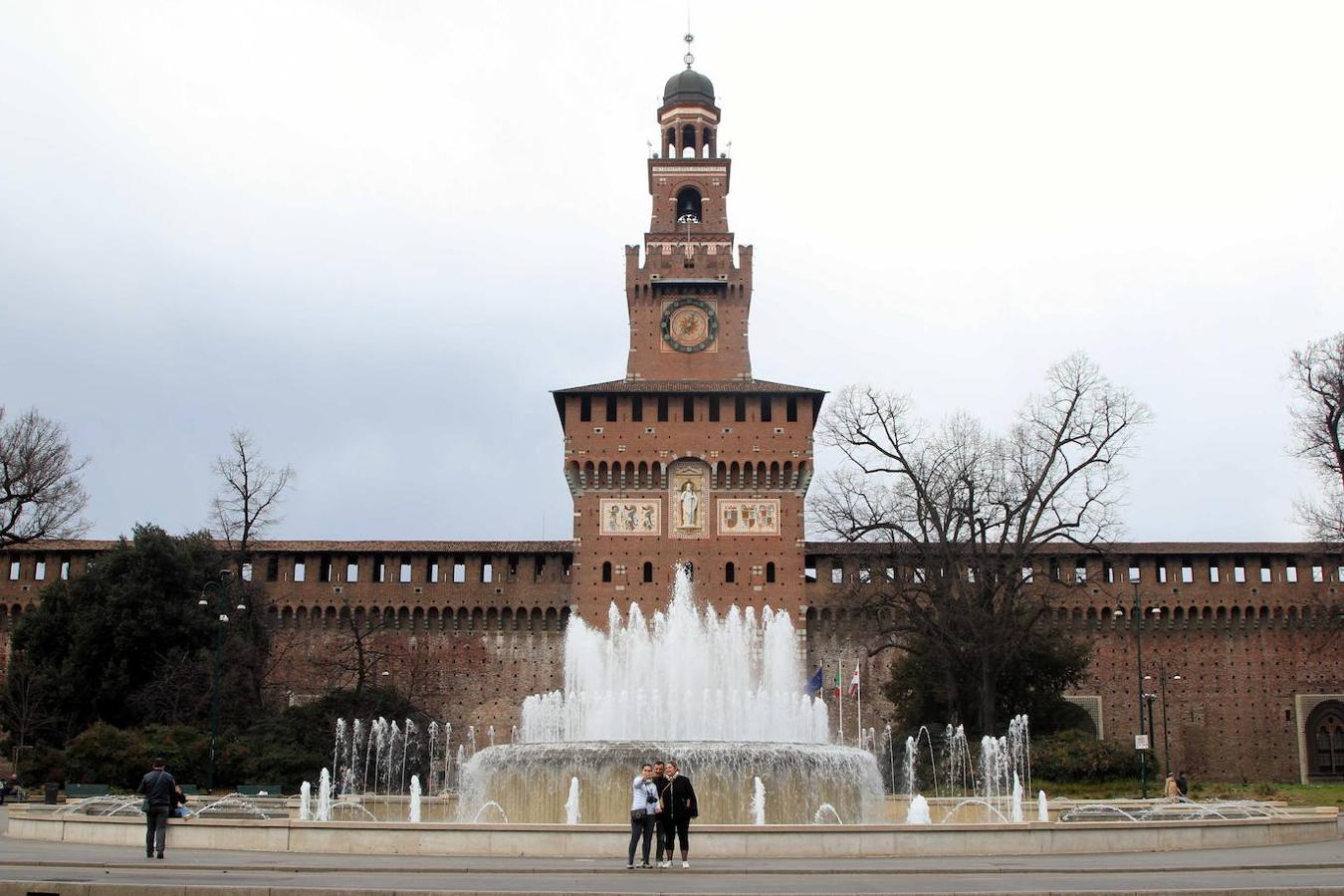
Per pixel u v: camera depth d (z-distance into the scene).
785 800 43.28
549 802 43.62
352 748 78.44
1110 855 34.00
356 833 34.88
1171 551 90.31
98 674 81.31
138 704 78.44
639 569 86.62
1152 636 90.56
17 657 83.44
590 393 88.44
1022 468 78.25
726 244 94.94
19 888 24.80
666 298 94.50
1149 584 90.62
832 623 89.56
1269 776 88.81
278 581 90.81
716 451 88.00
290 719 78.44
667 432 88.19
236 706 80.12
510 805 44.31
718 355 93.69
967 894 24.61
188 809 49.34
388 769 78.81
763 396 89.00
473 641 90.38
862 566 82.94
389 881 27.41
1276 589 90.62
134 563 82.88
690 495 87.62
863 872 29.55
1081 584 79.75
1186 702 89.69
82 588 83.12
